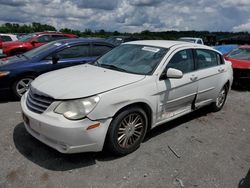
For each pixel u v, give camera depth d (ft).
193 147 13.71
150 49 15.12
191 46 16.25
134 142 12.69
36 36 47.14
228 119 18.37
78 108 10.70
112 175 10.85
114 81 12.15
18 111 17.56
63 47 21.56
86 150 11.00
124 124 12.02
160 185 10.43
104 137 11.25
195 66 16.17
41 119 10.92
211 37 68.08
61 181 10.32
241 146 14.28
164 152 12.94
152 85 13.01
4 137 13.55
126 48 16.21
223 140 14.88
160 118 14.03
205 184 10.69
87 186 10.12
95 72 13.67
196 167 11.84
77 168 11.18
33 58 20.66
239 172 11.69
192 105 16.42
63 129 10.41
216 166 12.03
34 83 12.87
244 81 27.17
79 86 11.55
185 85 14.98
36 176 10.53
